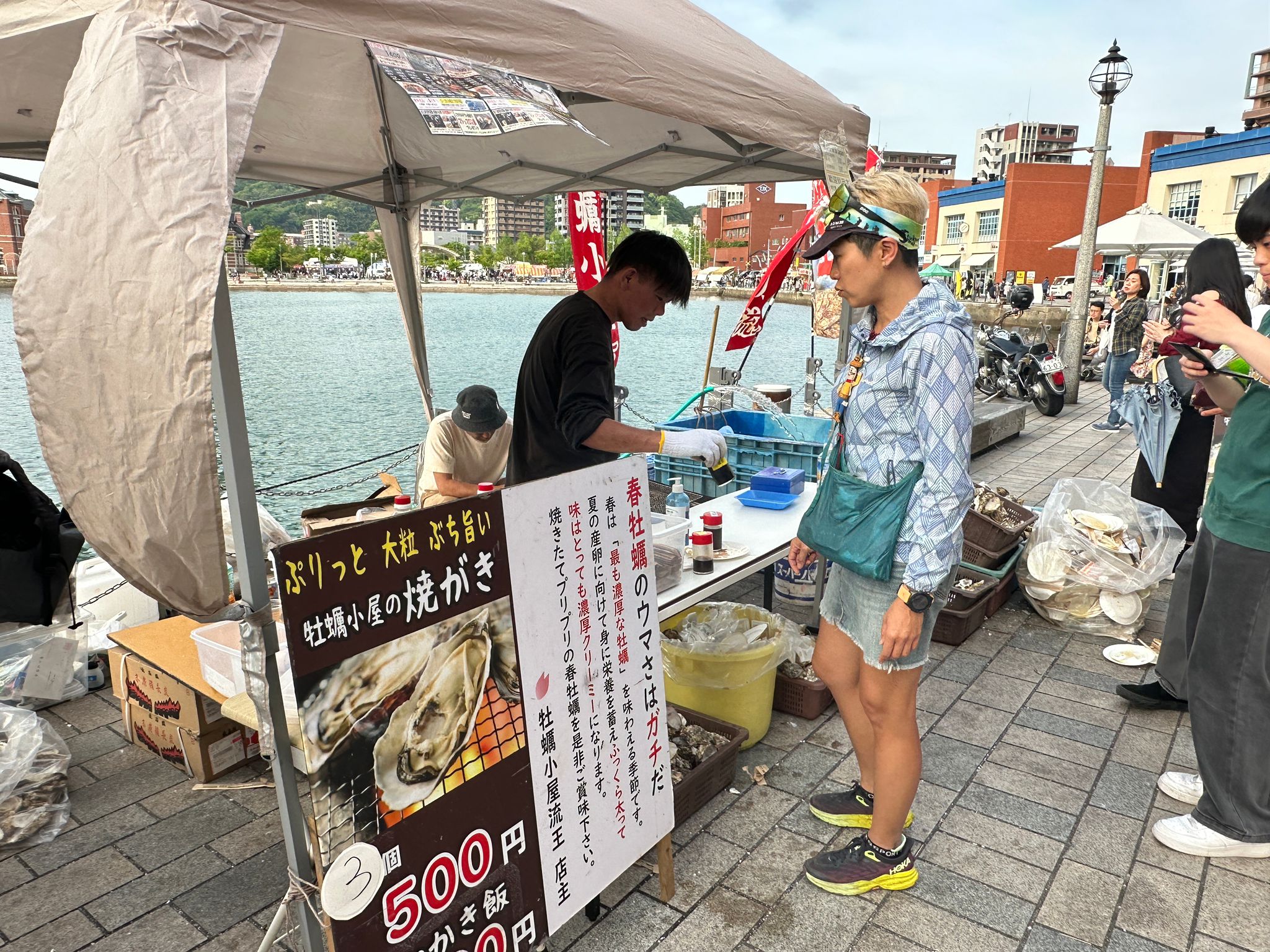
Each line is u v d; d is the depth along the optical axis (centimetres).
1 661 326
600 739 199
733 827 257
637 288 252
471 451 409
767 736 312
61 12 135
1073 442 875
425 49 143
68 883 238
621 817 206
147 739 306
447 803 163
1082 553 403
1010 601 445
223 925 221
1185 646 289
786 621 345
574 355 243
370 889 151
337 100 350
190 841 257
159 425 114
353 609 143
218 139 119
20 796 265
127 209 114
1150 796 273
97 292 114
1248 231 213
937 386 187
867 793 257
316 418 1003
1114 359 919
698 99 189
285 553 132
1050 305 3036
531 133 356
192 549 119
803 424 546
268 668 157
